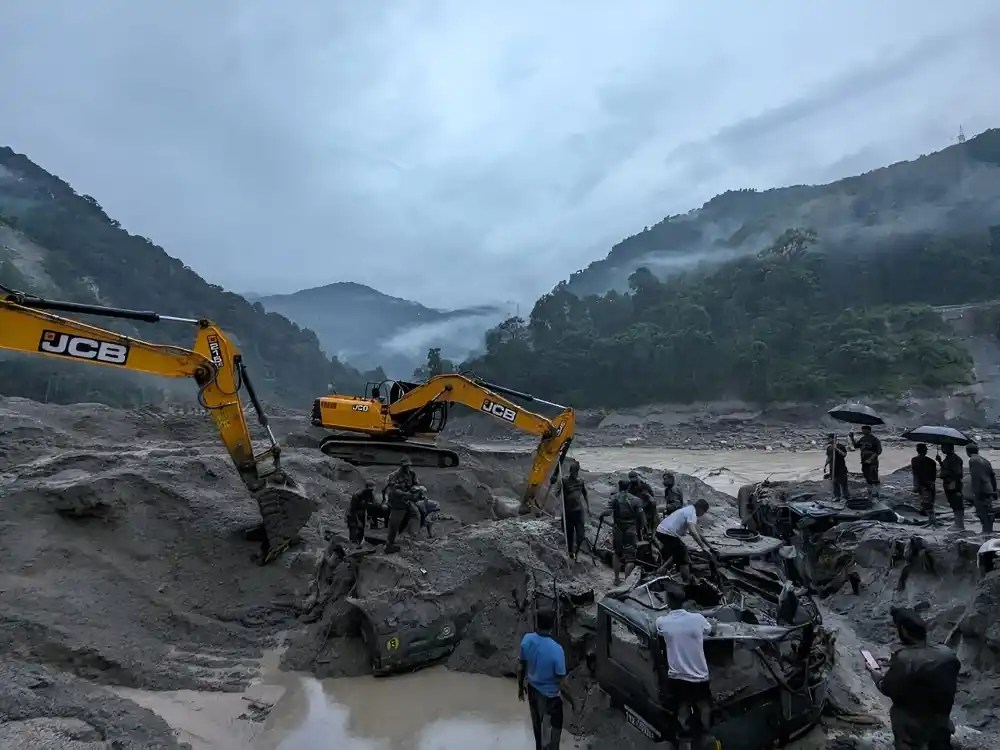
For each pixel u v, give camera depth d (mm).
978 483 11688
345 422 17469
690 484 22312
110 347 11125
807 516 13000
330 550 11594
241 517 13258
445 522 14875
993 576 8258
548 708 6312
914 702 5211
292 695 8711
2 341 10289
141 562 11695
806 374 82250
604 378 98688
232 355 12344
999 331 89875
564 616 8805
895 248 114000
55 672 8531
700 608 7609
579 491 11789
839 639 9953
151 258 154625
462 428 91500
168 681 9016
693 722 5816
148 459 15031
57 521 11719
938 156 194375
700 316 101438
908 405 74312
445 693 8664
